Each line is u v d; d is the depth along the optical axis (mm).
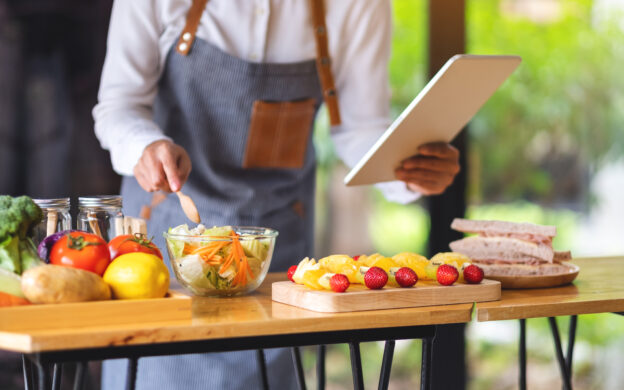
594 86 3645
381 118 2094
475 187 3555
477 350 3492
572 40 3611
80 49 4109
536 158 3619
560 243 3666
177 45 1871
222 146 1921
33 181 4074
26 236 1163
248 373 1785
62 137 4109
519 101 3586
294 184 2006
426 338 1225
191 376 1773
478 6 3504
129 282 1115
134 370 1059
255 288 1360
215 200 1905
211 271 1307
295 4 1913
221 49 1877
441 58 2889
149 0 1836
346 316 1156
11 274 1089
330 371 3438
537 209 3633
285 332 1122
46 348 991
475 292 1305
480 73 1507
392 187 1987
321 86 2002
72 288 1067
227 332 1088
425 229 3334
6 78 4008
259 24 1885
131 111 1811
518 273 1501
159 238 1902
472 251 1596
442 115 1586
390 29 2090
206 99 1897
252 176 1950
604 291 1454
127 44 1846
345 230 3568
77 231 1191
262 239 1353
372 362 3451
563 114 3627
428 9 2902
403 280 1268
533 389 3229
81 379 1121
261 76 1892
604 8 3615
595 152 3658
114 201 1352
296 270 1288
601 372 3412
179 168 1564
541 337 3650
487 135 3561
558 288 1493
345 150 2105
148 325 1069
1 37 3955
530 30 3562
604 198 3682
